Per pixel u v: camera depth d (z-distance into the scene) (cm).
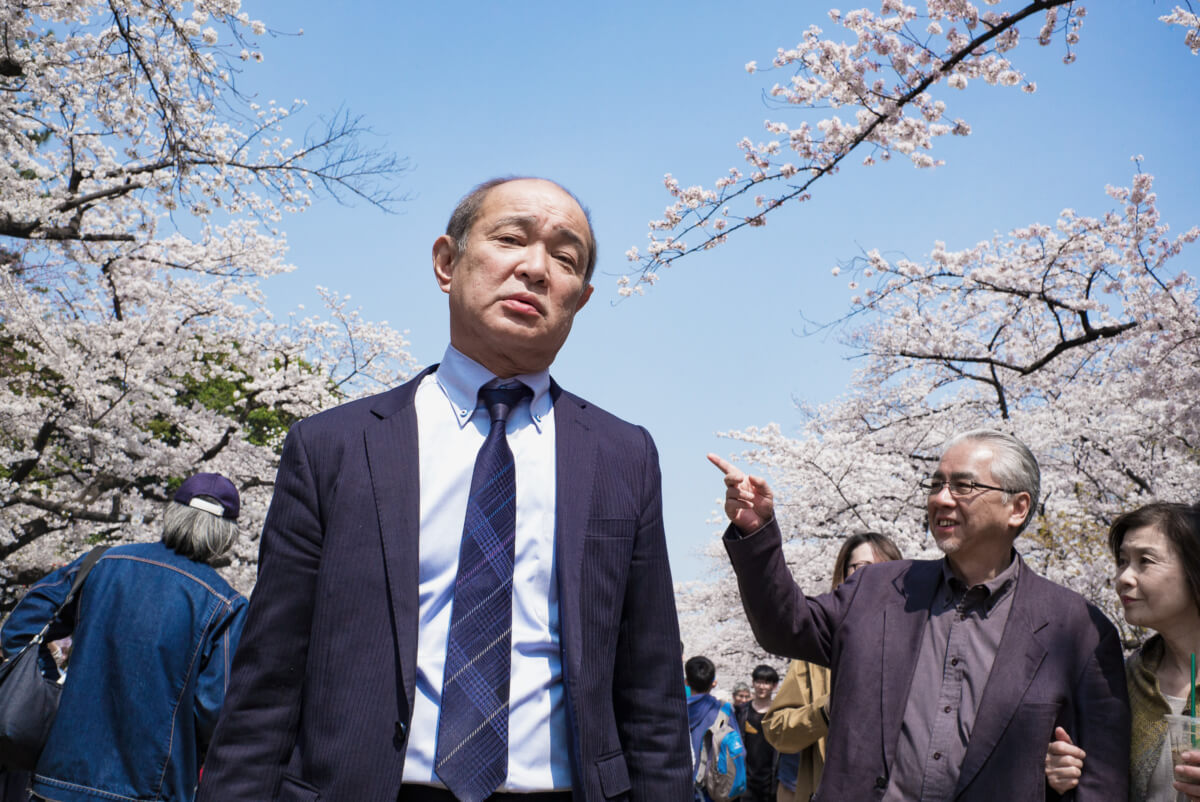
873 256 1034
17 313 1182
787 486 1413
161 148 995
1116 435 1117
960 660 255
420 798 155
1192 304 966
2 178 1030
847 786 249
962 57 674
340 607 162
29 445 1260
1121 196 990
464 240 192
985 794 238
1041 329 1210
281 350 1530
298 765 158
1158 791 245
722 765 611
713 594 1939
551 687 165
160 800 303
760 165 769
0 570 1226
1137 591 258
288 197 990
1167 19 763
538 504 175
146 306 1339
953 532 268
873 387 1399
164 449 1374
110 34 867
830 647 279
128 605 316
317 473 172
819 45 716
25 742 308
